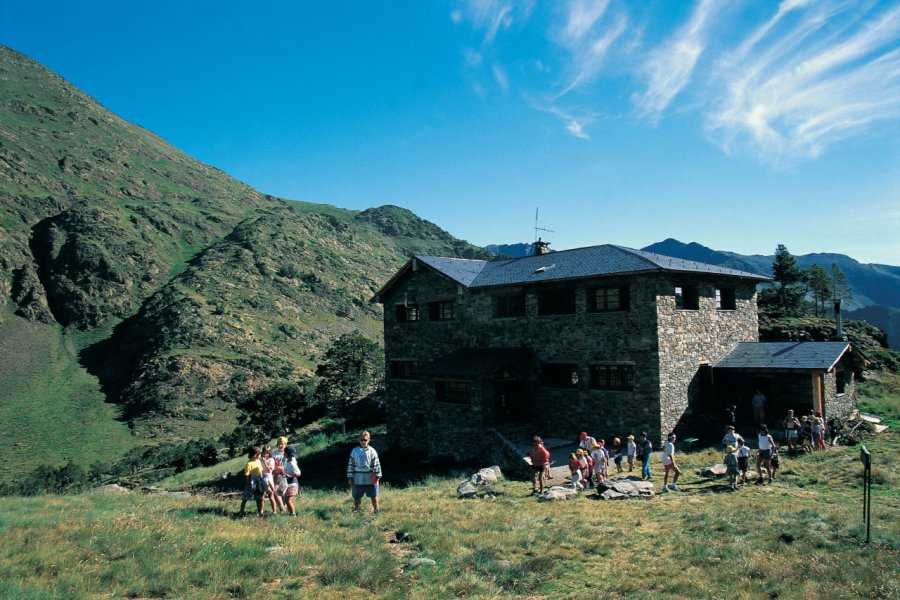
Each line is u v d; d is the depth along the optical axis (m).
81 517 13.58
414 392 33.53
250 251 135.88
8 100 187.75
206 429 74.62
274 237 146.75
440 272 32.88
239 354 95.25
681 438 25.55
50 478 50.03
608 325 26.41
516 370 28.95
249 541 11.10
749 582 10.02
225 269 125.44
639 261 25.89
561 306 28.56
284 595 8.77
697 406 26.70
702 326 27.69
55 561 9.39
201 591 8.52
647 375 25.03
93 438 71.12
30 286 113.38
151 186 172.25
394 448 33.56
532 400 29.14
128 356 97.38
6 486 48.66
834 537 12.63
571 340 27.70
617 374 26.48
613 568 11.00
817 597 9.22
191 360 89.38
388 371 35.81
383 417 45.78
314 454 35.34
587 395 27.06
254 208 194.62
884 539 12.33
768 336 42.88
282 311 117.56
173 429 73.69
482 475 21.47
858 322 49.28
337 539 12.06
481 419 27.55
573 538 12.83
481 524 13.81
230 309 109.06
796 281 59.91
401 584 9.37
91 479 52.66
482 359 29.27
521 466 23.78
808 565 10.66
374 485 14.90
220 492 27.23
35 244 125.19
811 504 15.77
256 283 124.06
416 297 34.78
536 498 17.84
